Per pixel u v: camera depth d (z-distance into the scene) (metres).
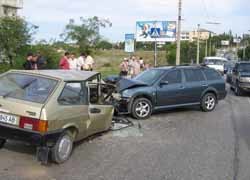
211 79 14.21
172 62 45.47
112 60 52.59
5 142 7.80
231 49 120.12
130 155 7.61
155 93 12.25
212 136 9.66
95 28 44.03
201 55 59.72
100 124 8.46
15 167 6.50
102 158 7.32
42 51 26.38
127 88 12.00
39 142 6.42
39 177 6.07
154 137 9.33
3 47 25.00
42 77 7.27
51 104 6.68
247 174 6.66
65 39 43.16
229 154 7.94
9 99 6.80
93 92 8.45
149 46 61.19
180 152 7.98
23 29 25.83
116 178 6.21
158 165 7.02
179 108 14.60
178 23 27.14
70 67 16.95
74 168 6.62
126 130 10.02
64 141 6.92
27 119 6.50
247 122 11.97
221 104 16.59
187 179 6.31
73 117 7.16
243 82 20.67
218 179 6.34
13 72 7.53
